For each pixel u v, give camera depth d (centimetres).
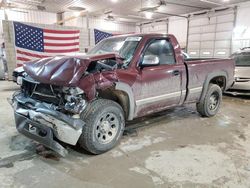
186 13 1605
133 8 1455
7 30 731
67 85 240
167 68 345
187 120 431
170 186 216
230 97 669
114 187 214
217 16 1417
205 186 216
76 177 230
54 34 819
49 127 244
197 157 276
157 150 296
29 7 1393
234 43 1343
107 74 269
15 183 217
